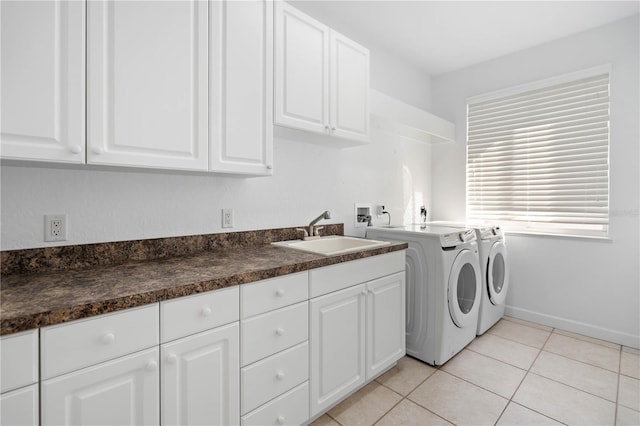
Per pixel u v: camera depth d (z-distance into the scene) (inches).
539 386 72.4
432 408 64.9
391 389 71.6
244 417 47.8
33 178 48.8
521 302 113.3
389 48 111.3
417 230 89.6
